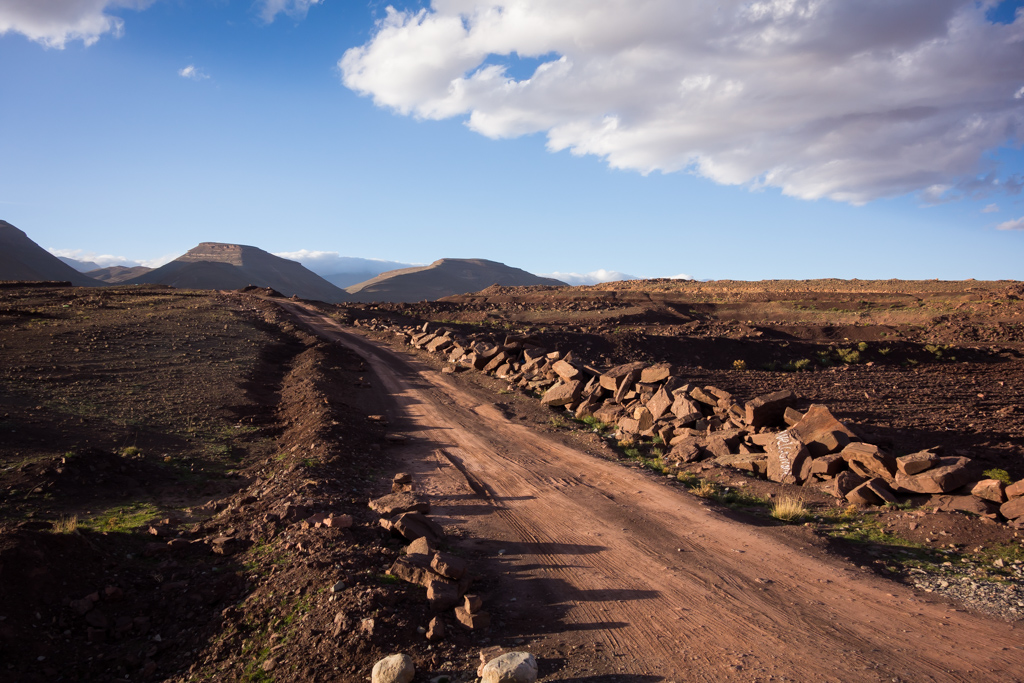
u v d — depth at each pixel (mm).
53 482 11336
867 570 8820
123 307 56625
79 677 6316
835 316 70812
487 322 67750
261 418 20953
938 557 9227
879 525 10664
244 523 10367
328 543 8984
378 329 52750
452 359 35406
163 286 88438
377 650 6422
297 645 6586
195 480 13539
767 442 14922
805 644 6750
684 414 18312
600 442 18109
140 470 13375
